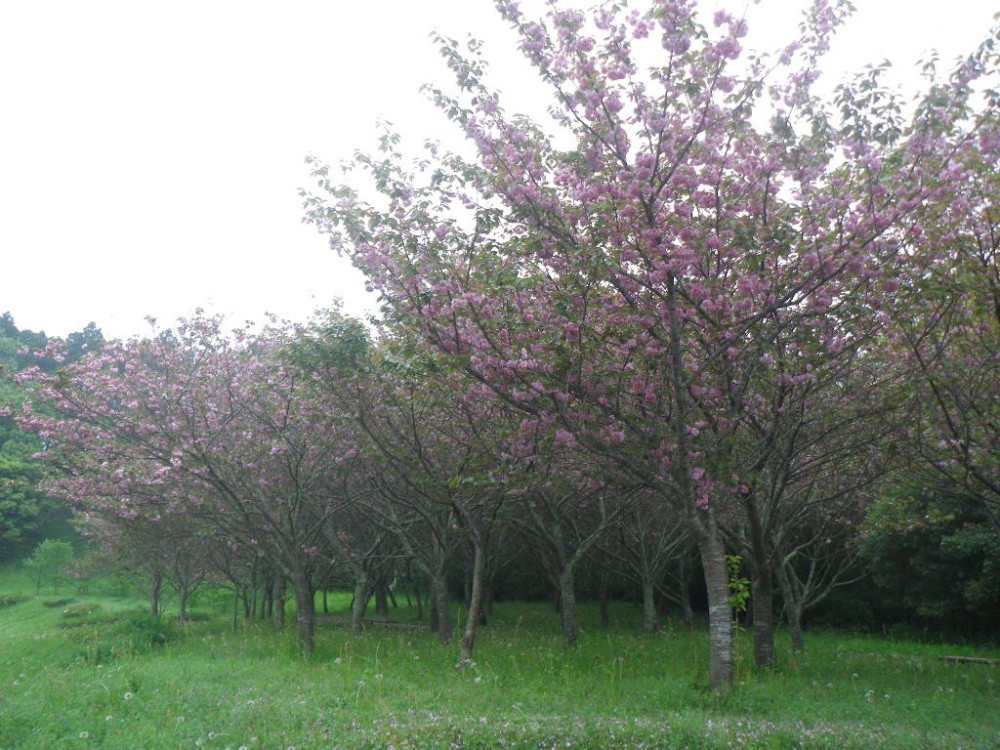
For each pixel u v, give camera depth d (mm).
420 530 22391
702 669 11320
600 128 9141
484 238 9781
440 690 9906
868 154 8805
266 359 16641
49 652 14641
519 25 8875
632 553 23781
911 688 10711
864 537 17672
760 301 9797
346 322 13250
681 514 10375
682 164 9250
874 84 8227
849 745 6836
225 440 16312
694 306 9859
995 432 9680
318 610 36812
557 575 22281
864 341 9789
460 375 10875
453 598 37438
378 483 17906
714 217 9766
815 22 8742
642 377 10336
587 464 12789
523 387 9742
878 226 8867
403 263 9641
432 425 14219
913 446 10891
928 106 8242
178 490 16250
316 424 15680
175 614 30234
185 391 15297
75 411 14836
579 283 9180
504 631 20719
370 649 15023
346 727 7508
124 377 15578
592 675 11344
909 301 9258
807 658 14078
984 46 8141
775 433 10516
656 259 8969
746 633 20094
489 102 9328
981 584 18172
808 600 24234
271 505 17516
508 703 9086
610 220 8977
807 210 9258
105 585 44906
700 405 10203
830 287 9383
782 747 6902
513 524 18500
